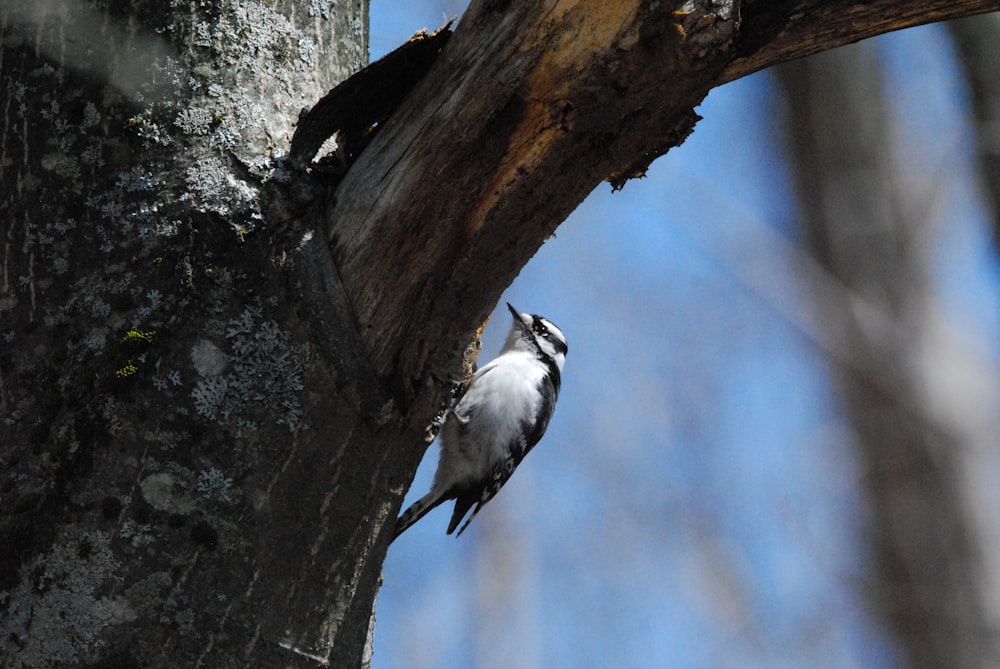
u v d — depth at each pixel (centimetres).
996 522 1294
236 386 645
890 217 1402
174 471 628
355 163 695
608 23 637
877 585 1323
